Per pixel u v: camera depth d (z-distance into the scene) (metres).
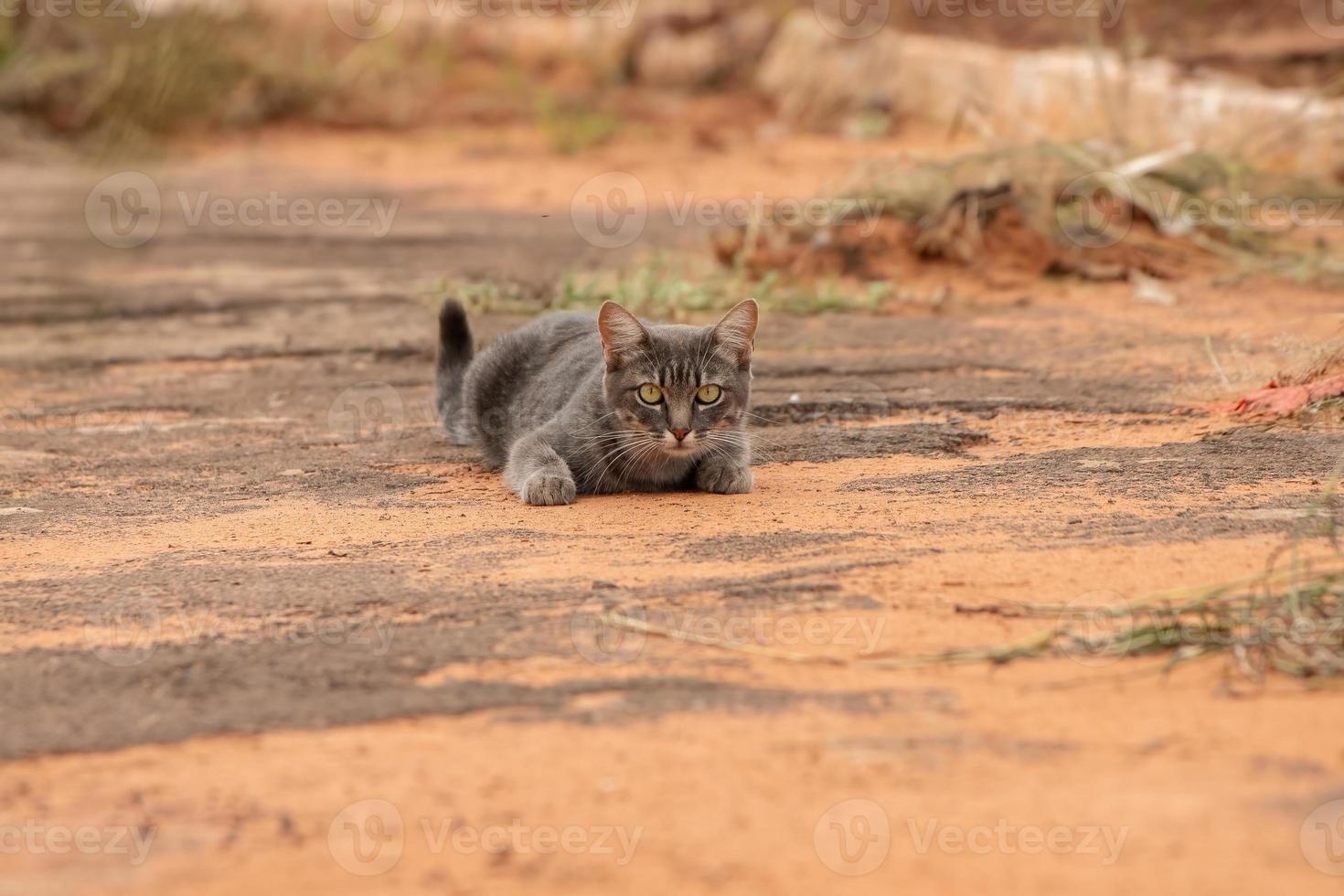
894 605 9.12
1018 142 25.30
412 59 47.62
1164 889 6.17
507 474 12.54
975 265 21.59
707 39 46.00
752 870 6.38
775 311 19.94
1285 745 7.24
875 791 6.95
